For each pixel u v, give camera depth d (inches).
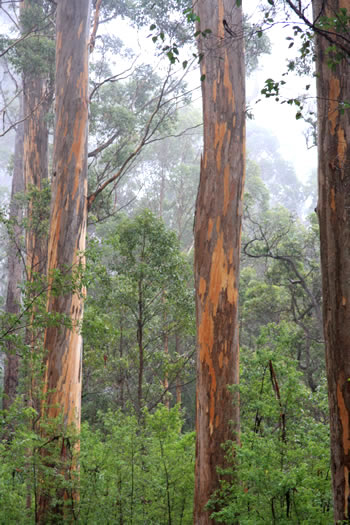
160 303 609.3
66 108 455.5
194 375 845.2
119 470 300.2
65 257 431.8
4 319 264.8
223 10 352.2
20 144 922.1
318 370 716.0
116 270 569.3
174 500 315.9
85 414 721.0
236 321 332.2
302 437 248.2
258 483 228.5
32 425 329.1
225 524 297.0
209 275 333.7
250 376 289.3
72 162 446.9
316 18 174.1
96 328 410.0
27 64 644.1
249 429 278.8
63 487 307.1
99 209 705.0
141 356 571.5
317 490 229.9
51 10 703.7
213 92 350.3
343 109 172.6
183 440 329.1
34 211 618.5
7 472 289.3
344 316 176.1
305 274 757.9
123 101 821.9
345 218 179.2
